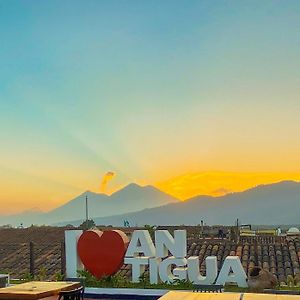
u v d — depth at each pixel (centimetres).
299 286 1070
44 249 1989
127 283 1123
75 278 1059
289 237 1953
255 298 609
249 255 1766
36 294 752
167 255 1135
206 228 2005
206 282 1075
